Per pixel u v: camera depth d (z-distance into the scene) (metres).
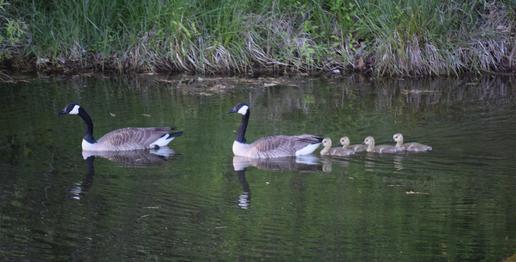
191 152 18.06
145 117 20.52
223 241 13.20
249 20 25.52
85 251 12.93
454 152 17.42
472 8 25.36
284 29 25.64
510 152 17.34
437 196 14.92
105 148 18.25
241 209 14.57
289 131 19.30
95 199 15.12
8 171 16.62
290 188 15.64
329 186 15.70
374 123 19.84
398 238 13.22
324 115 20.69
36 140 18.75
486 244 12.94
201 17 25.42
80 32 25.58
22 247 13.09
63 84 23.80
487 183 15.52
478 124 19.56
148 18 25.30
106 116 20.61
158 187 15.78
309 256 12.61
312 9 25.86
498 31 25.70
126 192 15.51
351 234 13.38
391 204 14.62
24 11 25.59
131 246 13.08
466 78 24.89
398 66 24.97
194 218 14.19
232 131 19.52
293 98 22.47
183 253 12.80
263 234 13.45
